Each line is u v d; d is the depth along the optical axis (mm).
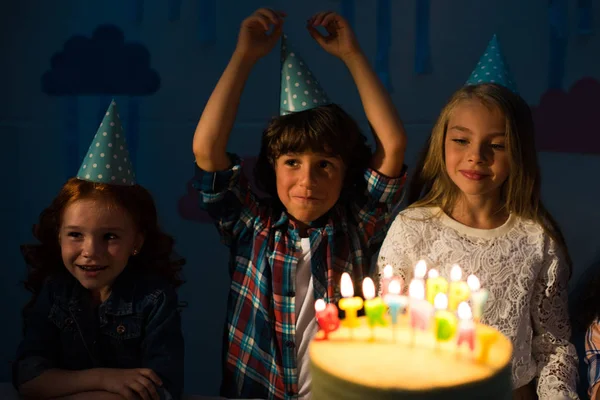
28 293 1923
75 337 1205
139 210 1217
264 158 1351
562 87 1690
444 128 1270
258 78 1798
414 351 790
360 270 1327
